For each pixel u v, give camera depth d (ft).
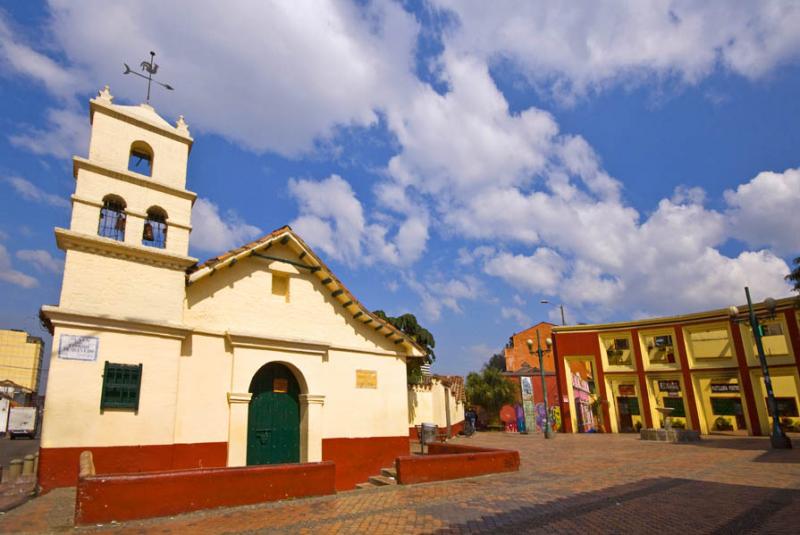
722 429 106.83
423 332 96.99
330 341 49.70
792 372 88.69
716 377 99.66
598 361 114.01
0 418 161.17
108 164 38.27
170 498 26.71
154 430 36.27
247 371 43.09
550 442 83.82
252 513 27.63
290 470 31.48
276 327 46.09
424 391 100.07
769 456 54.44
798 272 76.95
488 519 26.53
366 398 51.78
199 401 39.93
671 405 108.06
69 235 34.78
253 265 45.96
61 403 32.55
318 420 47.03
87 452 31.24
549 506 29.60
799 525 24.27
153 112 42.88
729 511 27.66
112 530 23.85
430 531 24.21
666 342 108.06
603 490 34.81
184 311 40.68
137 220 38.88
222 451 40.27
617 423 110.11
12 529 23.62
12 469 43.21
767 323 96.02
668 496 32.32
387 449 51.98
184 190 41.75
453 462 40.37
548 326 175.73
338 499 31.73
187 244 41.27
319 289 50.42
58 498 29.45
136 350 36.55
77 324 34.14
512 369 177.17
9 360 199.11
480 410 147.64
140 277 37.88
